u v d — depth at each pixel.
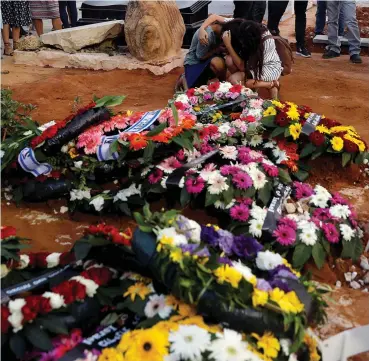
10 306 2.51
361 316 3.19
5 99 5.14
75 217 4.11
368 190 4.74
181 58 9.74
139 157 4.05
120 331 2.57
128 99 7.62
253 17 10.24
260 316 2.46
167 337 2.38
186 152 4.23
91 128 4.29
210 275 2.53
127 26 9.41
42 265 3.06
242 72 6.61
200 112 5.18
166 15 9.35
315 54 11.33
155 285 2.75
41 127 4.56
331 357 2.80
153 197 4.02
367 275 3.54
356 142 4.74
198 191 3.74
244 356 2.32
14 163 4.27
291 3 16.09
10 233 3.05
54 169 4.21
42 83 8.26
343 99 7.71
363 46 11.46
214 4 16.59
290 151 4.64
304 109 5.24
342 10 10.36
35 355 2.47
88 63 9.57
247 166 3.94
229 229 3.53
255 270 2.89
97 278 2.76
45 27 13.64
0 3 10.38
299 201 3.96
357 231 3.85
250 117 4.80
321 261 3.43
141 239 2.69
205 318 2.54
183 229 2.78
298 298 2.62
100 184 4.22
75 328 2.62
